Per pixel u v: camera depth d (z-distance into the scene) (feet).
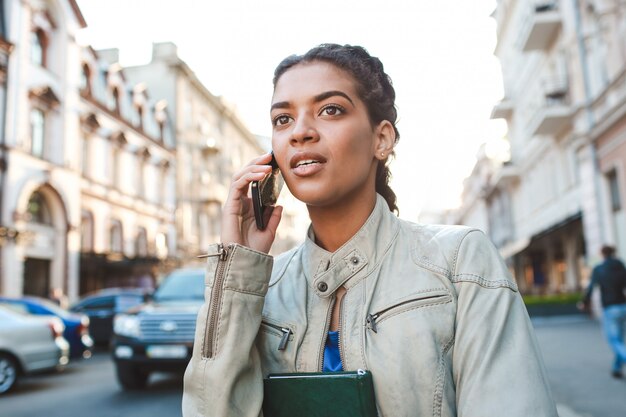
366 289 3.51
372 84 3.68
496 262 3.44
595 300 52.34
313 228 3.93
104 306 46.34
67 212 65.98
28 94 59.93
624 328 21.42
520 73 76.33
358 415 3.03
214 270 3.46
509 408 2.83
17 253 56.13
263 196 3.77
